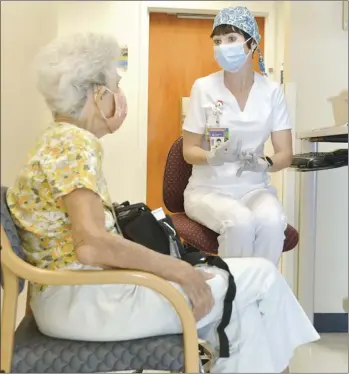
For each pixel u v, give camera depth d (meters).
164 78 3.34
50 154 1.06
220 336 1.10
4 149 1.21
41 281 1.00
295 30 2.56
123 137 3.26
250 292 1.13
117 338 1.08
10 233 1.05
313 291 2.26
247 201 1.87
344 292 2.51
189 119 1.98
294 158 2.09
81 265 1.09
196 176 1.97
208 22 3.33
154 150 3.36
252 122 1.93
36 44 1.40
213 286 1.12
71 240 1.09
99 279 1.00
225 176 1.92
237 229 1.68
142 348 1.06
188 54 3.34
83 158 1.04
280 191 2.53
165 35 3.32
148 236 1.19
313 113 2.58
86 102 1.18
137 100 3.26
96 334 1.07
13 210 1.10
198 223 1.87
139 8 3.21
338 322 2.49
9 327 1.01
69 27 3.14
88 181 1.02
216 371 1.11
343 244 2.51
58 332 1.09
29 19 1.43
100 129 1.23
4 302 1.01
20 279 1.05
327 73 2.58
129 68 3.23
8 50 1.32
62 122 1.16
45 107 1.27
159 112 3.35
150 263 1.04
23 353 1.05
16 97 1.26
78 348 1.07
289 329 1.17
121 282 1.01
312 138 2.18
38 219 1.09
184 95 3.35
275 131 1.98
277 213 1.76
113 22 3.20
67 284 1.00
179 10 3.26
